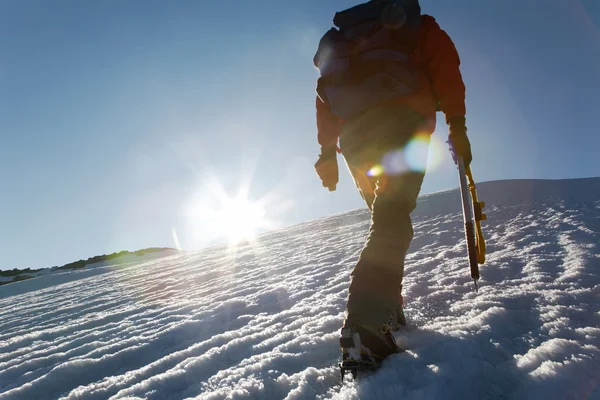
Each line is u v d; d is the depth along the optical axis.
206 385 1.44
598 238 2.99
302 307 2.45
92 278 14.49
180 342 2.30
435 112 1.61
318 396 1.18
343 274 3.49
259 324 2.22
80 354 2.40
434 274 2.71
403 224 1.34
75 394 1.64
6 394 1.82
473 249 1.33
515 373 1.11
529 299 1.75
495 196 7.14
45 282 20.66
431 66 1.57
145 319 3.22
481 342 1.32
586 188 6.04
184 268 8.26
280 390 1.29
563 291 1.78
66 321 4.33
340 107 1.58
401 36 1.52
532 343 1.29
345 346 1.21
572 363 1.06
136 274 10.23
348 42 1.55
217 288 4.32
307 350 1.58
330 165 1.88
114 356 2.13
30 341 3.33
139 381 1.70
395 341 1.40
